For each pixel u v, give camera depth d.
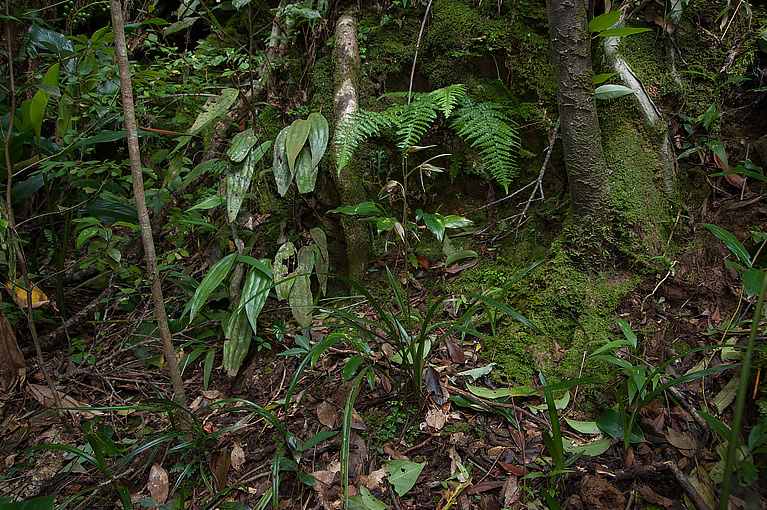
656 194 2.06
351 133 2.16
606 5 2.22
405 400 1.86
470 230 2.46
